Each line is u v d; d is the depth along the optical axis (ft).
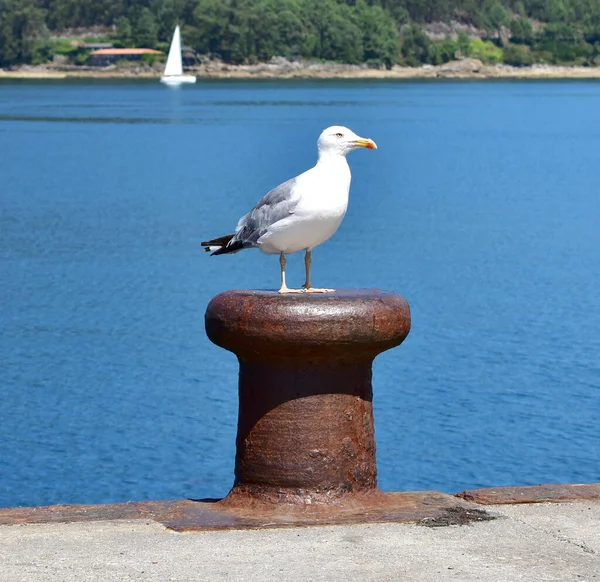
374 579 17.89
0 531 20.35
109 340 60.29
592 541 19.66
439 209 116.98
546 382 52.37
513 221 108.06
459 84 563.07
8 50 630.33
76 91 481.05
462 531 20.18
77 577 18.07
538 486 22.70
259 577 18.01
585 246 93.04
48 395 50.85
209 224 105.50
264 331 21.11
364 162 174.19
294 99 393.09
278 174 153.69
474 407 48.65
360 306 21.26
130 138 221.46
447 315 66.18
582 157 183.11
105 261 85.10
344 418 21.75
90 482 41.57
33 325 63.93
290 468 21.59
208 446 44.96
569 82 591.78
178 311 67.56
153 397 50.37
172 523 20.70
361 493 21.91
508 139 221.87
